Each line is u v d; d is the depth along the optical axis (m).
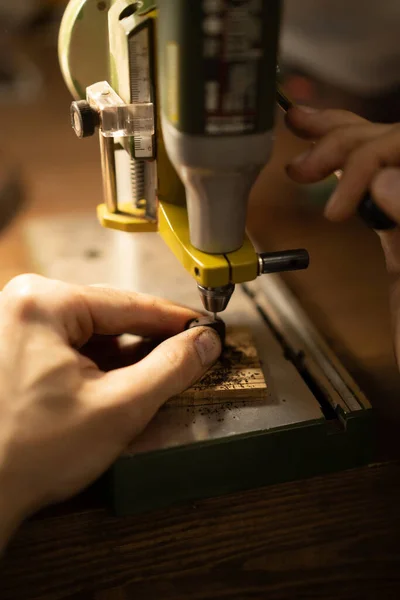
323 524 0.36
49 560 0.35
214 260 0.35
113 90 0.39
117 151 0.41
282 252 0.36
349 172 0.34
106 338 0.42
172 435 0.37
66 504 0.37
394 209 0.33
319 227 0.60
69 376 0.35
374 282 0.53
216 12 0.30
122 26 0.36
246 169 0.33
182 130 0.32
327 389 0.40
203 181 0.33
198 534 0.36
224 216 0.34
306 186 0.64
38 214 0.58
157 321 0.41
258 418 0.38
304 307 0.50
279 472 0.38
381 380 0.43
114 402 0.34
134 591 0.34
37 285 0.38
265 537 0.36
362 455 0.39
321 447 0.38
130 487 0.36
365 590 0.34
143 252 0.53
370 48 0.75
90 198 0.61
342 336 0.47
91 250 0.53
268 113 0.32
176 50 0.31
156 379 0.36
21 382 0.34
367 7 0.80
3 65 0.93
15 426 0.33
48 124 0.81
